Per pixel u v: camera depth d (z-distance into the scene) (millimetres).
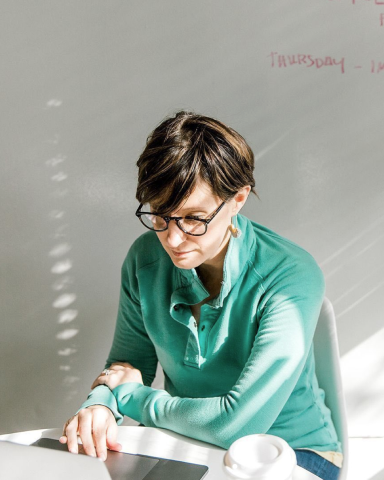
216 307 1131
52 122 1610
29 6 1530
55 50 1560
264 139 1614
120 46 1557
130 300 1312
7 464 678
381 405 1826
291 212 1665
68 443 1011
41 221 1685
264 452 680
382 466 1856
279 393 1038
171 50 1558
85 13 1535
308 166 1633
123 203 1669
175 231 1018
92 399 1130
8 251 1706
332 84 1578
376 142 1618
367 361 1786
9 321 1765
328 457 1157
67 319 1766
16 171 1646
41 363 1806
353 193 1652
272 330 1073
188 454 961
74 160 1639
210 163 983
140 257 1284
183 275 1159
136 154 1630
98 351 1797
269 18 1532
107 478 652
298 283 1119
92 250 1709
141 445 997
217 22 1537
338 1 1522
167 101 1592
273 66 1563
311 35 1545
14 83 1582
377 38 1548
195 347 1157
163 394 1106
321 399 1250
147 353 1334
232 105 1592
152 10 1532
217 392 1193
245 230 1165
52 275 1729
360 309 1740
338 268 1710
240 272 1135
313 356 1246
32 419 1861
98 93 1590
